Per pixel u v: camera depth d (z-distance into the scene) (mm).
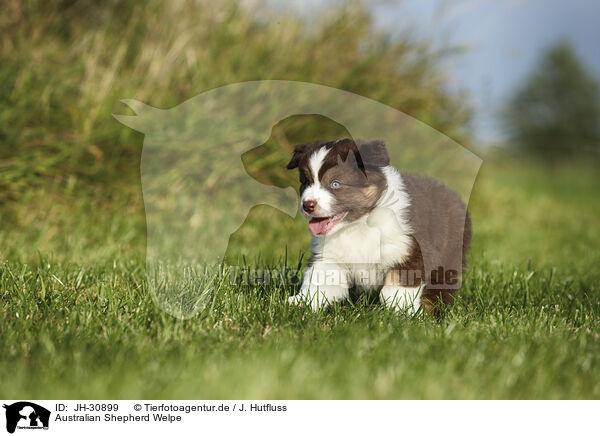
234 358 3109
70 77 7035
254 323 3695
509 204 10797
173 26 7754
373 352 3248
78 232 5977
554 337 3551
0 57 6812
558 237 8258
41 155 6383
